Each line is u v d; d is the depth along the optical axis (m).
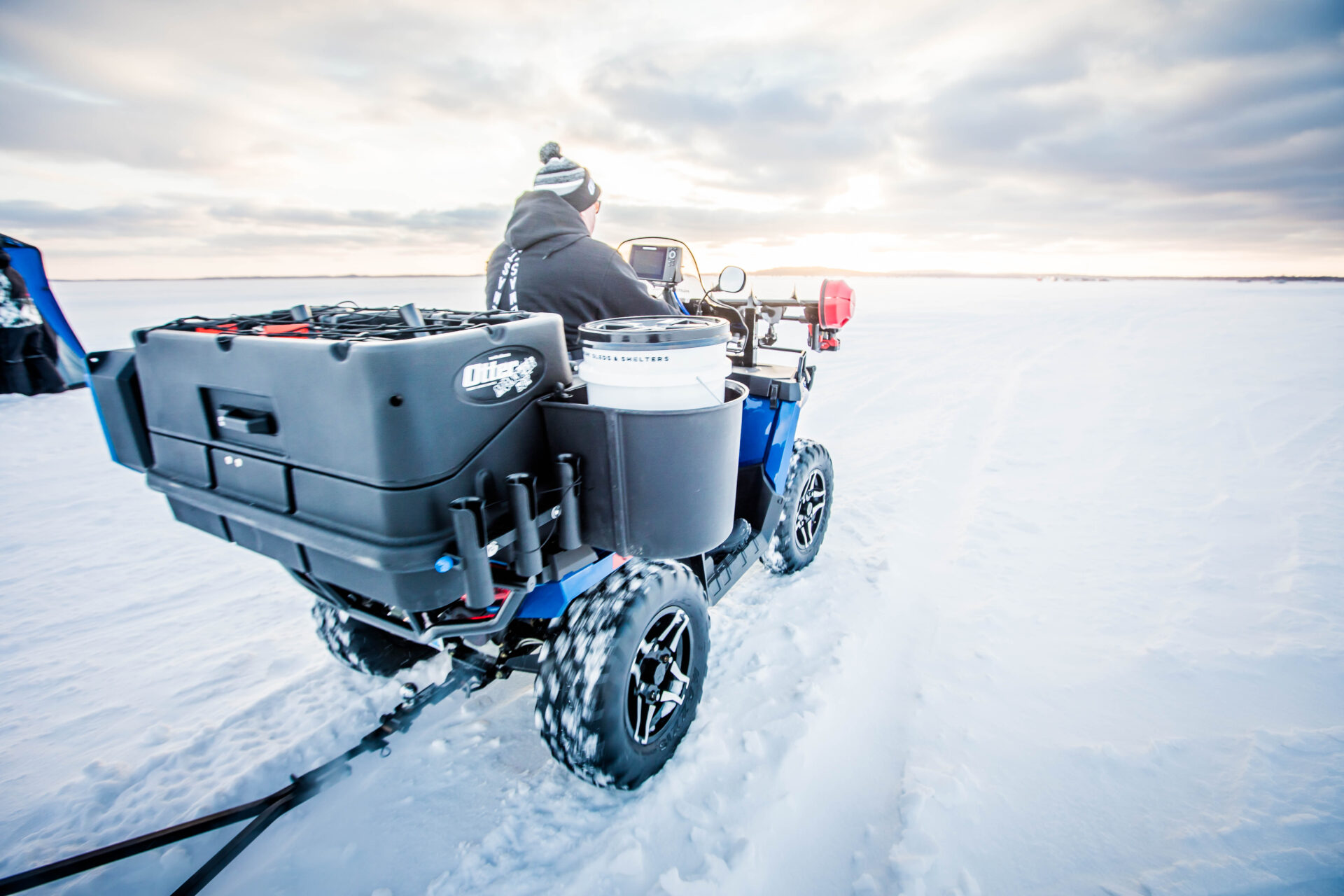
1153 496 3.96
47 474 4.96
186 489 1.53
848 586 2.87
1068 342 12.78
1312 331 13.86
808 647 2.40
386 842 1.61
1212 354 10.26
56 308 8.45
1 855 1.56
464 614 1.51
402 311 1.41
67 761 1.91
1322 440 5.00
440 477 1.22
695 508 1.44
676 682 1.77
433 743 1.95
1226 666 2.23
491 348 1.31
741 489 2.63
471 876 1.50
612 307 2.09
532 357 1.43
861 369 9.57
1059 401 6.96
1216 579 2.86
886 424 6.09
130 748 1.95
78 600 2.96
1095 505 3.83
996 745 1.90
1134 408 6.45
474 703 2.15
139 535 3.78
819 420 6.32
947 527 3.59
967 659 2.33
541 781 1.78
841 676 2.21
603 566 1.76
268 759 1.86
